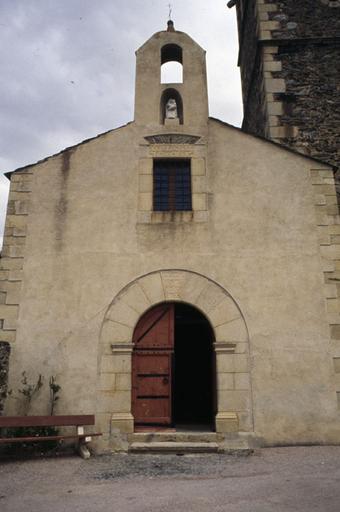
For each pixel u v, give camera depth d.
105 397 6.85
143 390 7.16
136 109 8.46
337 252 7.49
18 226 7.68
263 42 10.81
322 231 7.62
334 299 7.24
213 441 6.62
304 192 7.85
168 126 8.33
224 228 7.68
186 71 8.83
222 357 7.04
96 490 4.70
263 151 8.12
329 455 5.99
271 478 4.95
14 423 6.20
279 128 9.99
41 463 5.96
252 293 7.31
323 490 4.42
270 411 6.76
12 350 7.02
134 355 7.27
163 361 7.27
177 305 8.19
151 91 8.63
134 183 7.97
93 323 7.18
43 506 4.22
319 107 10.16
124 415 6.77
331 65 10.56
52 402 6.80
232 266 7.46
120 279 7.41
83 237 7.62
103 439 6.64
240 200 7.83
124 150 8.17
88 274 7.42
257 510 3.92
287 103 10.21
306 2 11.26
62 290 7.33
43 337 7.09
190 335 11.75
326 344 7.03
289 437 6.64
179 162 8.29
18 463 5.96
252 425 6.71
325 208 7.75
